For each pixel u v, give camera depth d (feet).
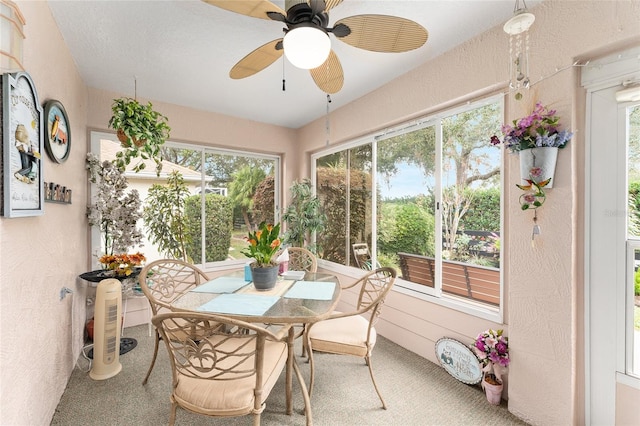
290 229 12.39
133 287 9.02
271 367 4.66
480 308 6.68
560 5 5.01
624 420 4.60
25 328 4.25
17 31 3.92
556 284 5.08
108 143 9.84
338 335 6.00
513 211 5.71
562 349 4.98
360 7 5.55
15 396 3.92
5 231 3.67
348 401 5.99
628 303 4.60
